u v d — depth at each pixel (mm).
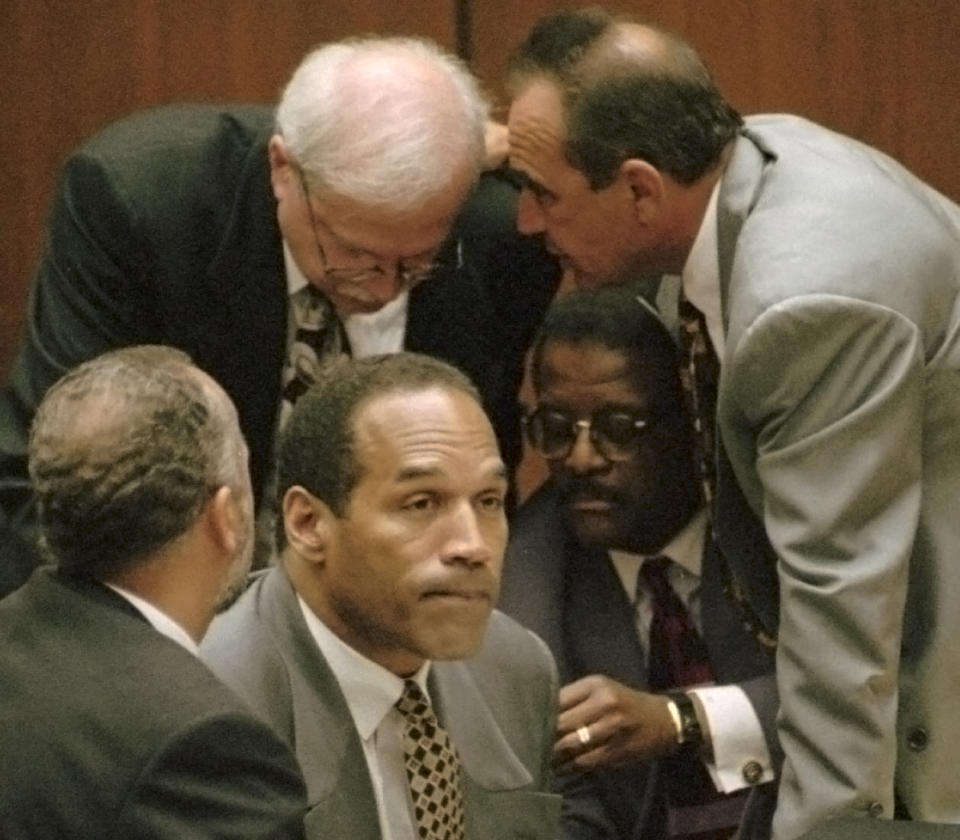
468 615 6691
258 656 6863
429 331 9211
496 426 9633
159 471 6285
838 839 7344
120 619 6258
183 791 5914
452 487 6672
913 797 8273
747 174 8422
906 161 12359
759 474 8102
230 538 6465
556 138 8359
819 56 12266
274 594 6992
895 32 12273
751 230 8164
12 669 6242
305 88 8305
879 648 7895
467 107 8367
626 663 9070
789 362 7891
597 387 9039
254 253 8836
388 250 8328
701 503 9133
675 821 8977
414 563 6645
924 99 12320
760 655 9008
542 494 9500
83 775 5977
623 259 8594
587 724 8516
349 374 6867
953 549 8188
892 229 8117
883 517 7969
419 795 6941
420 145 8172
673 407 9086
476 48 12156
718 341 8656
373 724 6938
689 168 8328
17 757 6062
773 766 8742
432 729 7004
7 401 8906
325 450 6754
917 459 8031
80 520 6285
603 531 9125
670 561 9195
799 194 8211
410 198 8180
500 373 9500
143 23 11938
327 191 8227
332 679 6875
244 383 8961
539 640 7633
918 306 8016
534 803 7203
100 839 5906
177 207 8844
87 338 8805
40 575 6441
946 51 12297
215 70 11992
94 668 6160
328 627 6918
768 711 8758
